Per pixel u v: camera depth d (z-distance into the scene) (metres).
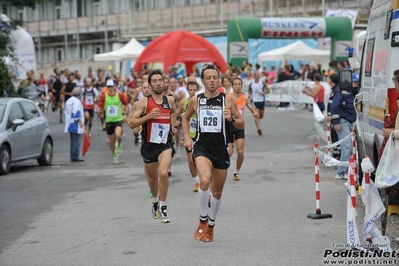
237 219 17.44
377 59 18.38
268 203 19.56
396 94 16.08
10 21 43.00
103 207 19.97
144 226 17.03
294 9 84.94
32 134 30.08
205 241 15.12
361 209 17.95
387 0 17.50
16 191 23.77
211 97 15.05
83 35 113.88
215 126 14.88
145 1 103.50
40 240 15.99
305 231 15.88
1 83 41.62
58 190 23.70
